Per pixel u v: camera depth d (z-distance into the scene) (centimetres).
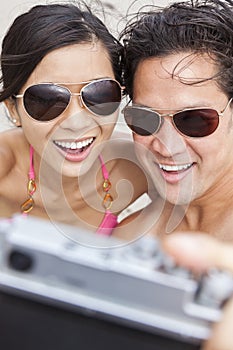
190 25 160
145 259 61
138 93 164
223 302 59
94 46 175
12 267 62
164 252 61
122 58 178
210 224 165
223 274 60
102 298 60
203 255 60
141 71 163
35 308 61
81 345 60
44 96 167
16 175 184
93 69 172
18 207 183
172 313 59
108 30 191
